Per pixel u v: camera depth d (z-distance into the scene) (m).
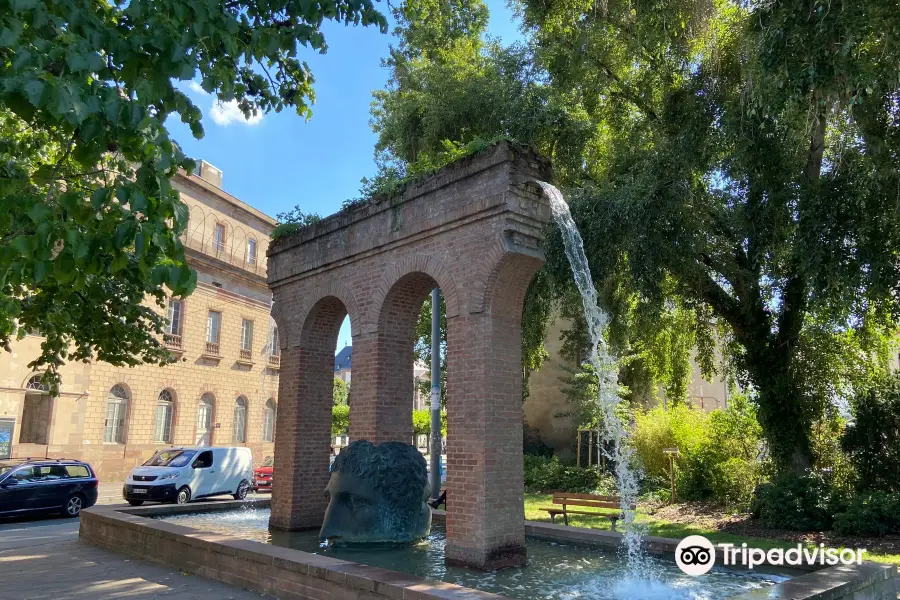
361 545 10.20
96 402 27.55
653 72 15.47
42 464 17.53
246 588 7.83
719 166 13.61
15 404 24.17
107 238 4.55
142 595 7.49
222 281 35.16
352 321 11.51
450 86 19.14
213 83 6.02
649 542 10.09
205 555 8.62
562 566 8.88
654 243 12.81
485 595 5.71
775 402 15.12
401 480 10.47
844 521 12.17
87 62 4.00
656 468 20.61
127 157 4.62
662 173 13.15
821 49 9.60
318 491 12.45
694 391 35.44
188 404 32.22
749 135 12.23
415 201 10.41
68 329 11.61
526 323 17.91
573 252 11.45
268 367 38.62
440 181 9.94
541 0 16.00
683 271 14.09
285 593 7.31
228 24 5.52
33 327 11.72
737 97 12.63
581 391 24.72
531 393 33.47
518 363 9.45
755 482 16.28
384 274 10.92
